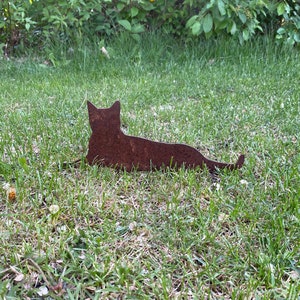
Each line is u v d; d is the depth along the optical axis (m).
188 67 3.85
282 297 1.18
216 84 3.29
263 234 1.42
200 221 1.49
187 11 4.44
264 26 4.51
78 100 2.88
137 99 2.93
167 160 1.84
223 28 4.13
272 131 2.33
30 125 2.38
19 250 1.34
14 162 1.87
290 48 4.19
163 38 4.48
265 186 1.73
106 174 1.81
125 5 4.36
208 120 2.48
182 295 1.18
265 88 3.15
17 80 3.57
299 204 1.56
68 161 1.91
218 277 1.26
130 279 1.25
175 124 2.43
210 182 1.78
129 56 4.13
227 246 1.38
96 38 4.37
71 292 1.20
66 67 4.00
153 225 1.50
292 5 4.40
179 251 1.36
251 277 1.23
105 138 1.83
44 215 1.51
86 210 1.55
